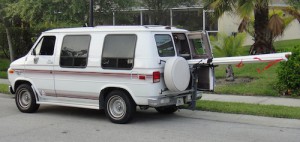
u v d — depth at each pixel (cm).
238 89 1302
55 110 1105
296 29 2512
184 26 2592
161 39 911
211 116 1009
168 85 885
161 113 1055
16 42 2072
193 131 862
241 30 1955
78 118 1000
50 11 1550
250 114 1013
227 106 1074
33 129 888
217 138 805
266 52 1694
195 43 993
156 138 805
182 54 977
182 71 899
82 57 958
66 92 988
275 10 1794
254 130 870
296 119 964
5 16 1842
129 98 912
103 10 1667
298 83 1214
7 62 2130
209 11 1714
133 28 902
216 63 931
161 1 2475
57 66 993
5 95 1358
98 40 942
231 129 880
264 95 1247
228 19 2361
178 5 2506
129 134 838
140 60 881
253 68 1609
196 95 963
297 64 1208
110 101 934
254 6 1561
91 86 947
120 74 905
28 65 1045
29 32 2078
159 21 2534
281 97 1216
